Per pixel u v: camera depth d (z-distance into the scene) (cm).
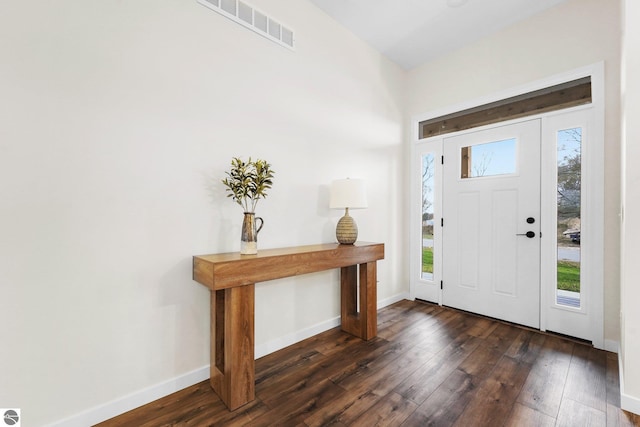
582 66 242
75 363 146
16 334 131
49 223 139
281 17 235
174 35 179
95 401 151
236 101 208
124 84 160
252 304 172
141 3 167
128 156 162
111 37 156
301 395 172
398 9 264
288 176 241
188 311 185
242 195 195
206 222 193
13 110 131
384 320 293
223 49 201
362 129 309
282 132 236
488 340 245
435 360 212
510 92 284
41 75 137
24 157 133
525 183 275
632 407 154
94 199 151
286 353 226
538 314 267
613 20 229
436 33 296
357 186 247
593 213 235
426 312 316
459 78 321
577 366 202
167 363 176
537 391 174
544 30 263
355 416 154
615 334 224
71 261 145
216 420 152
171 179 178
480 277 306
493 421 149
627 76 158
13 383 131
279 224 235
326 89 271
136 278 165
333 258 220
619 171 223
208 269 162
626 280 158
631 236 157
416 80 359
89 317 150
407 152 361
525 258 275
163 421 152
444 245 335
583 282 241
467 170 318
